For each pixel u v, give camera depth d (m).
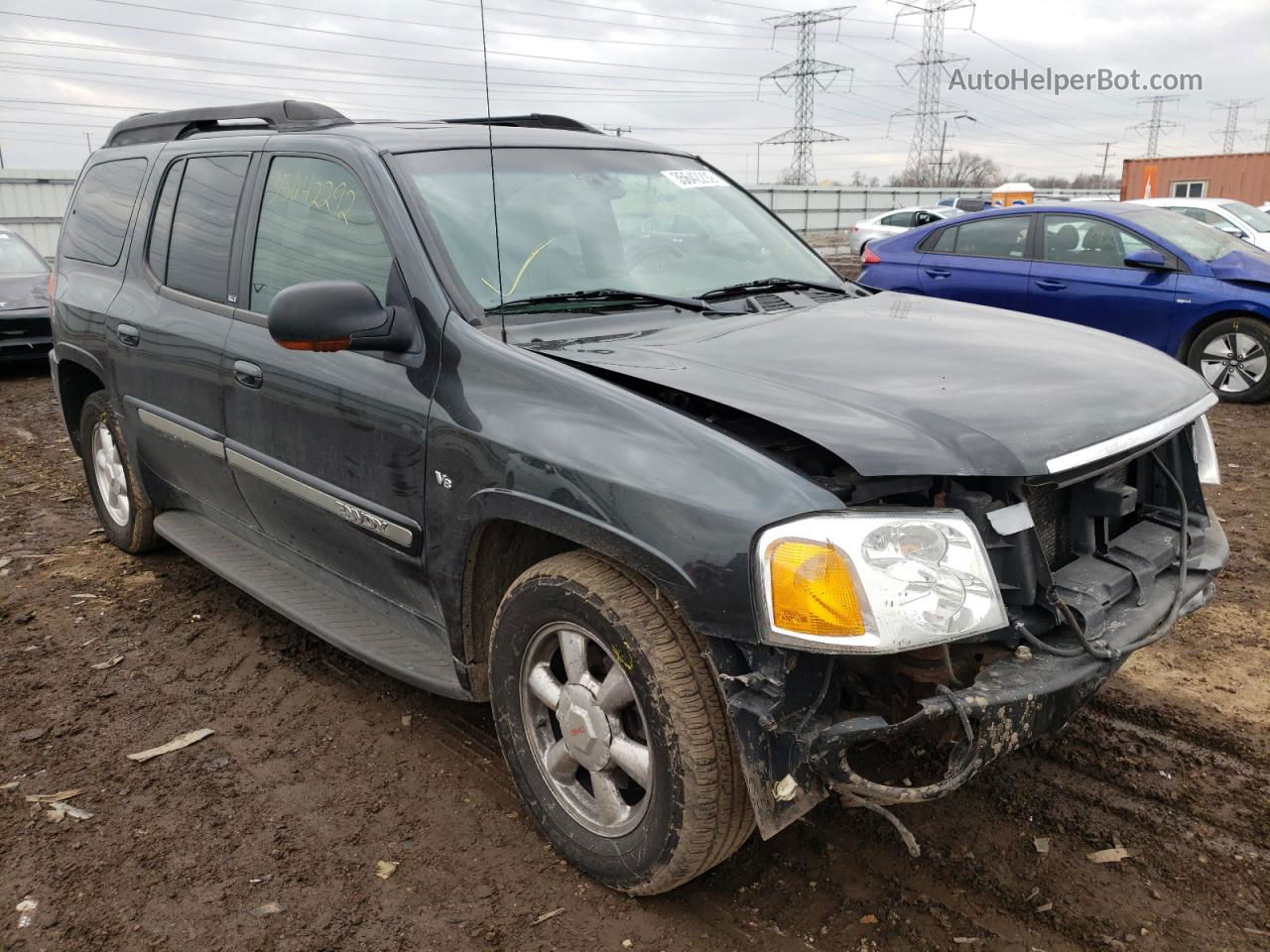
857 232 24.08
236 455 3.60
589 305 2.98
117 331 4.26
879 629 1.98
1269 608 4.18
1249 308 7.91
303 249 3.32
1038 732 2.16
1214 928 2.37
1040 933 2.36
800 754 2.06
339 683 3.70
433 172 3.12
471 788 3.01
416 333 2.83
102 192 4.78
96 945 2.38
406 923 2.44
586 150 3.60
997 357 2.72
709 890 2.54
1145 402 2.55
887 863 2.62
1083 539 2.53
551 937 2.38
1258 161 23.70
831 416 2.23
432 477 2.73
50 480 6.60
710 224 3.66
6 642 4.10
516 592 2.56
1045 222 8.87
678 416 2.30
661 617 2.25
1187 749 3.13
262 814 2.89
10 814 2.91
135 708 3.54
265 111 3.88
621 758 2.41
